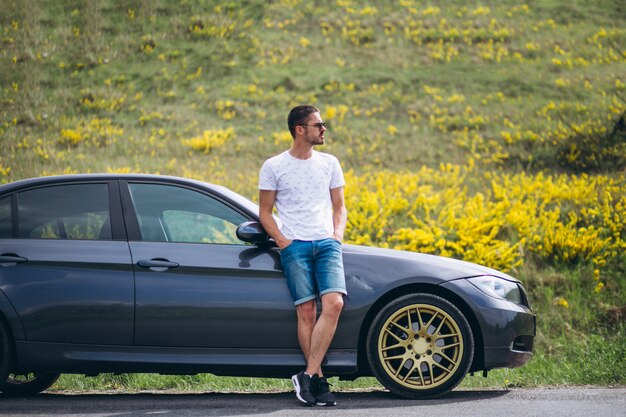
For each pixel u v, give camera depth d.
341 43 31.94
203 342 5.64
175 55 30.44
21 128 22.67
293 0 36.12
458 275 5.82
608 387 6.70
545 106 24.77
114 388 7.31
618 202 13.65
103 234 5.76
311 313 5.53
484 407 5.32
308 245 5.51
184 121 24.22
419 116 24.66
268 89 27.36
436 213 13.97
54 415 5.10
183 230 5.82
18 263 5.65
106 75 28.39
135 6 34.94
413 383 5.69
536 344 9.27
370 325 5.70
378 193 13.81
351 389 6.91
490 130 23.05
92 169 18.22
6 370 5.62
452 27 33.50
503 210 13.24
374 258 5.81
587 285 11.23
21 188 5.88
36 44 30.55
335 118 24.41
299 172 5.60
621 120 20.58
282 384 7.25
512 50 30.92
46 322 5.59
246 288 5.64
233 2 35.97
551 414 5.03
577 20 34.19
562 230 12.12
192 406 5.48
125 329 5.61
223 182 16.62
